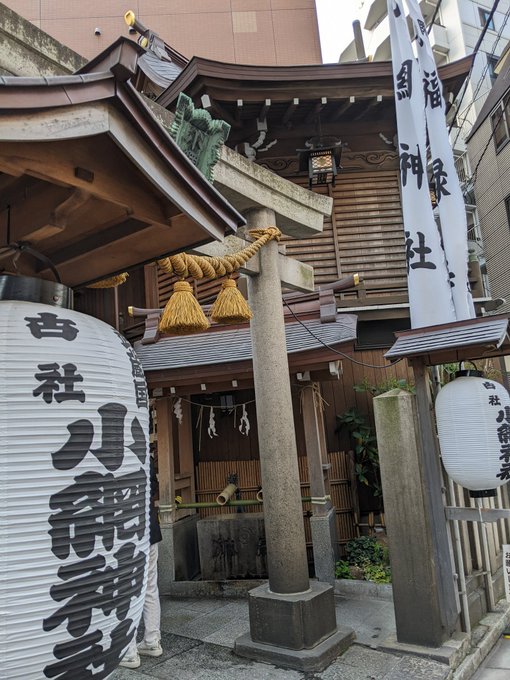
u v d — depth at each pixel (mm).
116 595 1610
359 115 8969
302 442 7809
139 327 10047
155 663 4285
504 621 4891
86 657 1521
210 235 2121
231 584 6258
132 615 1707
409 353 4285
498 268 14961
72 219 2047
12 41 3166
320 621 4336
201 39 13898
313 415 6480
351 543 6832
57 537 1477
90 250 2205
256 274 4832
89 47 13578
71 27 13680
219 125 3021
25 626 1397
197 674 4051
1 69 3109
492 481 4043
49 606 1439
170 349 7281
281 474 4562
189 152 2941
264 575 6578
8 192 2006
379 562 6398
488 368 7047
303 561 4508
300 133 9109
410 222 6039
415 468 4250
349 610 5422
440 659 3934
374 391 8289
